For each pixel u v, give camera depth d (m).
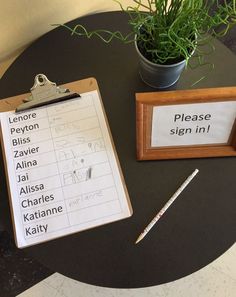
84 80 0.77
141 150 0.68
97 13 0.88
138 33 0.66
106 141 0.71
